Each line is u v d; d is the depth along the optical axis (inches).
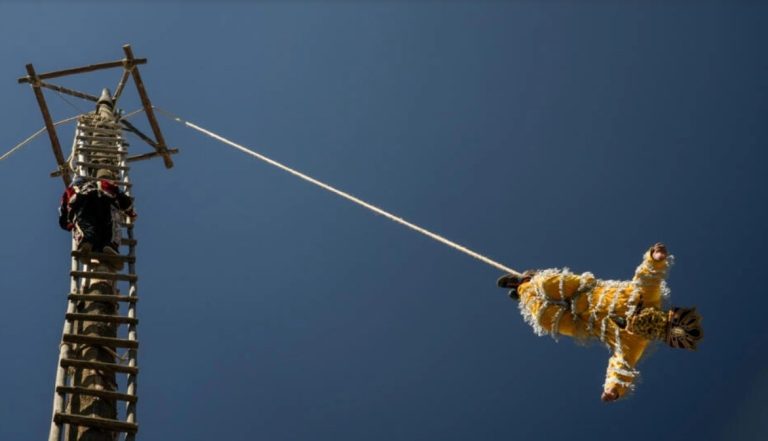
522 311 415.5
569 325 404.5
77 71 816.9
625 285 398.9
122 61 828.0
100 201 567.5
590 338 403.5
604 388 390.3
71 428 441.4
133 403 453.1
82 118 738.2
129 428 436.8
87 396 453.1
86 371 468.4
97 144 706.8
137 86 832.3
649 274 394.0
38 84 805.2
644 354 394.6
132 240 576.7
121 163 685.3
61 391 444.1
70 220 569.3
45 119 799.1
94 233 556.4
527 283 415.5
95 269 546.3
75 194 569.0
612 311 397.1
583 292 404.2
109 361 481.7
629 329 391.2
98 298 507.8
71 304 500.4
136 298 514.6
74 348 482.3
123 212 588.1
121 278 531.2
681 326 384.2
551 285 407.2
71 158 698.8
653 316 387.2
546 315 407.2
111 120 754.2
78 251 546.0
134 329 490.6
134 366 466.6
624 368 389.4
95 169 674.2
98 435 433.7
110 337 485.7
